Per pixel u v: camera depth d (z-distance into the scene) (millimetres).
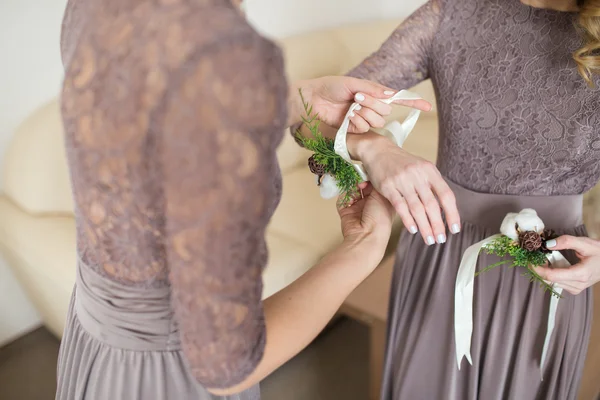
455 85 1127
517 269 1121
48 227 1665
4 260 1962
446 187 924
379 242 867
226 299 516
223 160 466
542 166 1079
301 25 2666
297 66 2391
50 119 1753
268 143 488
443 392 1230
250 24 499
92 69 532
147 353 717
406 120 1090
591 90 990
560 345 1117
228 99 456
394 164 944
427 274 1228
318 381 1907
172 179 477
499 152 1110
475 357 1168
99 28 538
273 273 1725
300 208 2100
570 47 991
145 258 603
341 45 2604
